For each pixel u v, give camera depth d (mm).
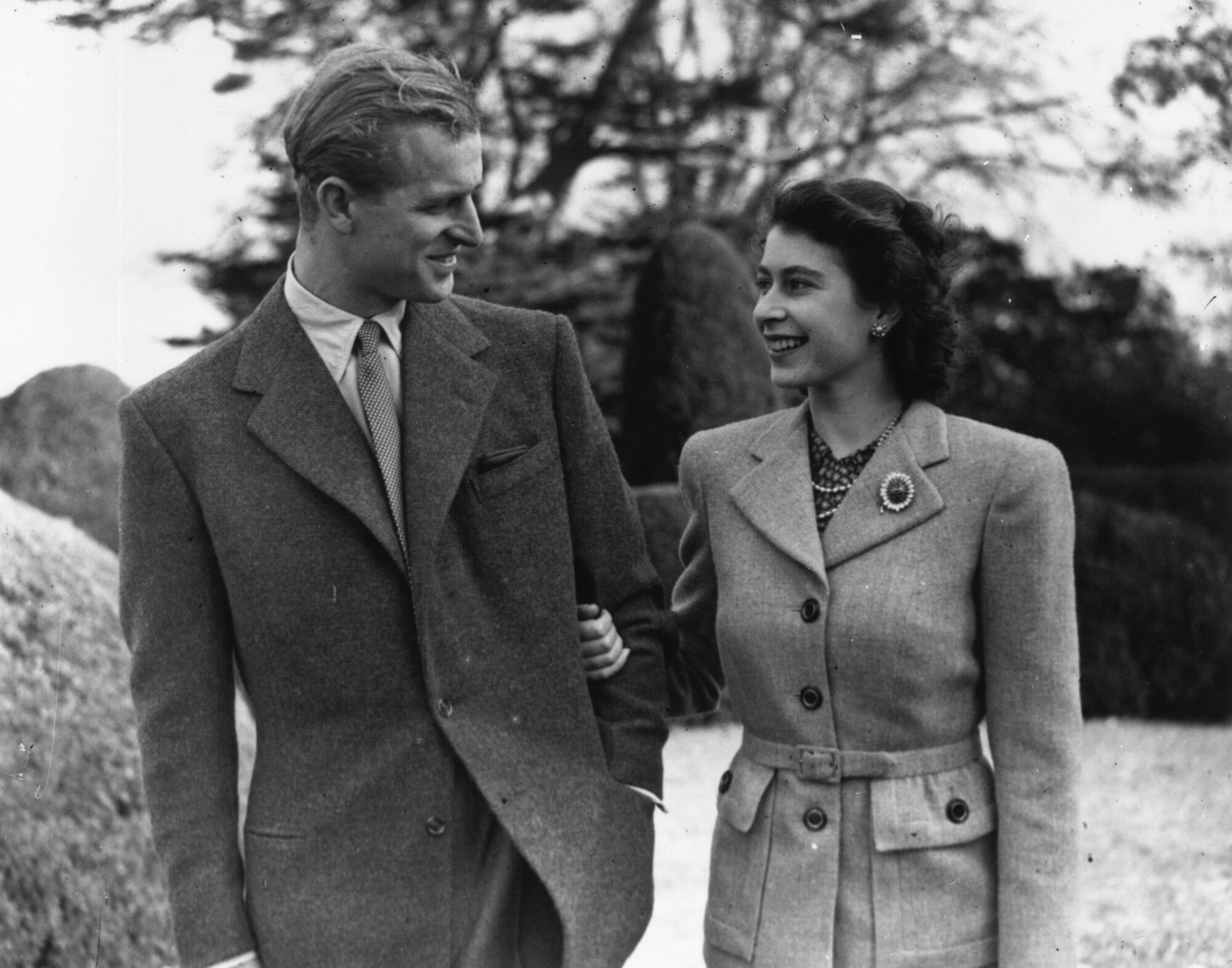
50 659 4789
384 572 2352
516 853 2416
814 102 11656
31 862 4309
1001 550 2285
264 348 2406
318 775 2350
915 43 11336
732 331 9727
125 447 2396
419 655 2354
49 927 4266
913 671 2283
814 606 2336
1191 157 10727
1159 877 5938
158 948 4379
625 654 2527
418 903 2330
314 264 2393
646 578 2555
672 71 11703
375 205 2236
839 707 2330
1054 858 2240
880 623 2287
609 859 2393
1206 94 10719
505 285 11672
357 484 2344
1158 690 8797
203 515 2359
